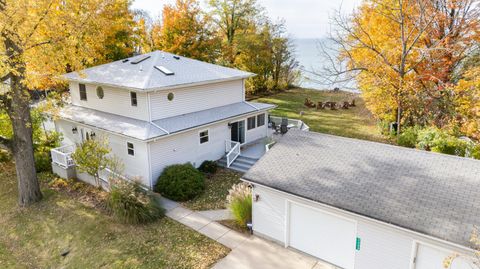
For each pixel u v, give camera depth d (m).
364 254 9.66
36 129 20.70
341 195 9.99
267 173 11.81
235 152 20.61
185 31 34.34
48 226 13.91
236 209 12.97
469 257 7.62
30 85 14.49
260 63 43.00
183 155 18.34
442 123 19.95
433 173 9.88
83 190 16.98
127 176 17.95
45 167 19.52
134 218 13.42
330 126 27.84
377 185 10.02
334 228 10.42
